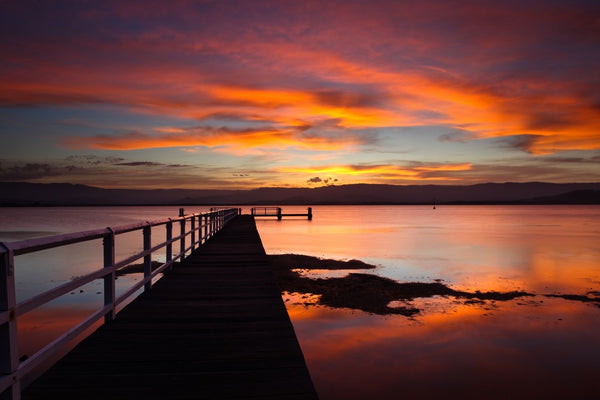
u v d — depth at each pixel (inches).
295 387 115.4
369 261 1007.6
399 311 527.2
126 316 185.0
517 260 1059.3
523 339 429.4
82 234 127.3
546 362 373.1
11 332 88.4
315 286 661.3
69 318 527.2
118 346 145.3
